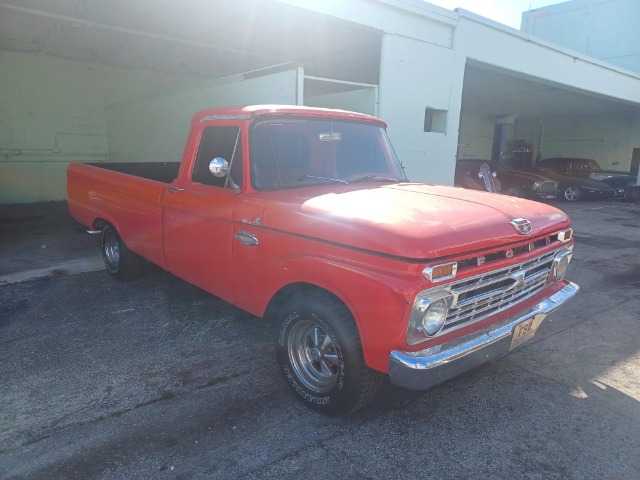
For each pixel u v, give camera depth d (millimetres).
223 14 9711
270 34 11227
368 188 3834
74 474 2684
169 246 4586
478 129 25891
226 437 3045
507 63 11672
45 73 13266
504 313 3248
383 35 8938
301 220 3148
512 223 3156
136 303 5309
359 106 9258
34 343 4305
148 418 3221
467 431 3164
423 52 9633
